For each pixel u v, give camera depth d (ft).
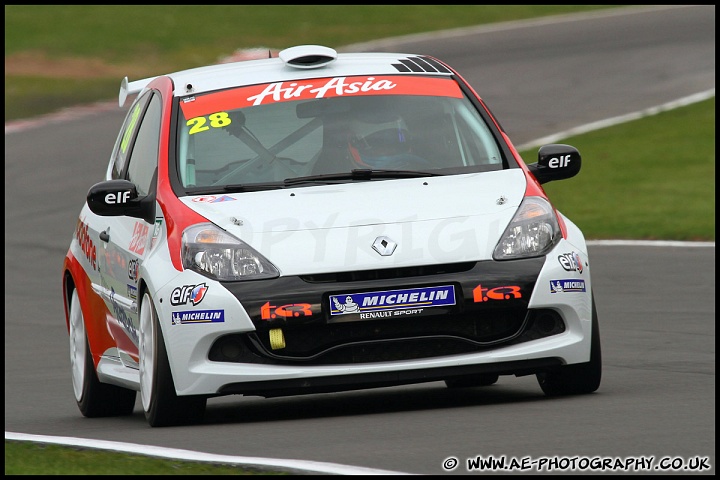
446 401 79.82
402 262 72.28
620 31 445.37
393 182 79.00
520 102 323.16
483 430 64.80
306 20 521.24
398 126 83.41
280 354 72.23
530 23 490.08
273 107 84.43
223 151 81.61
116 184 79.82
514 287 72.54
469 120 84.53
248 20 521.65
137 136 90.02
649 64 371.35
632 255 156.35
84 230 93.76
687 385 79.25
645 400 72.95
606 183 220.23
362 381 71.56
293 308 71.61
